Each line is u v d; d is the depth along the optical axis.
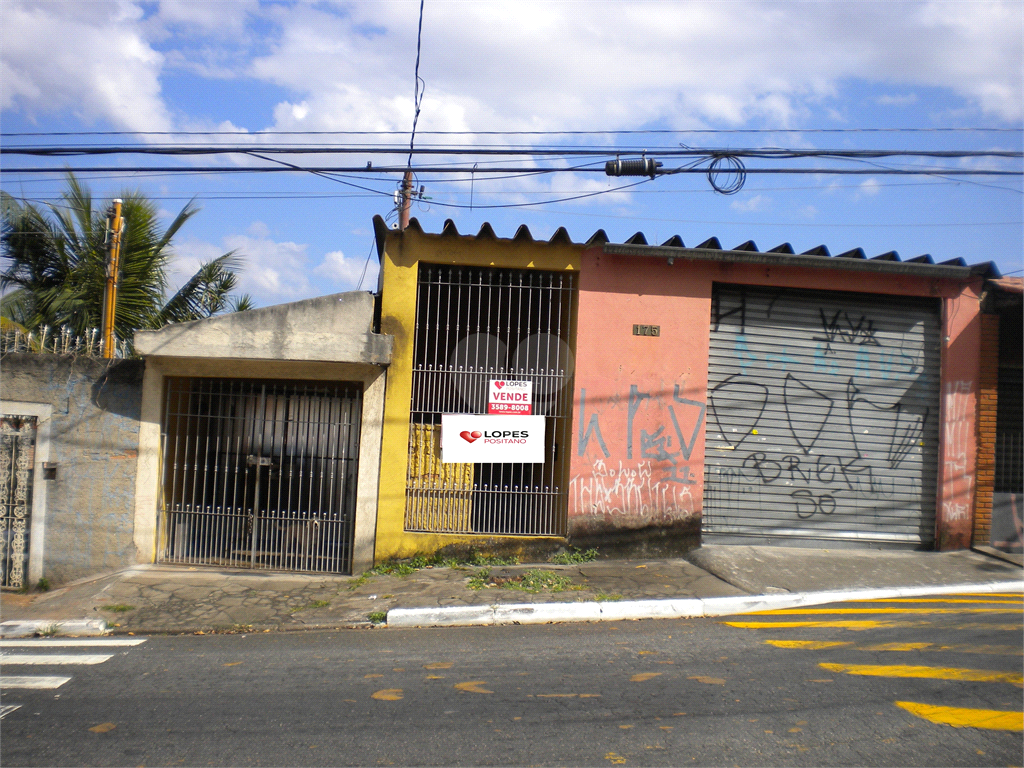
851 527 9.16
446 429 8.67
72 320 13.86
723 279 8.98
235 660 5.78
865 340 9.26
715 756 3.92
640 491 8.83
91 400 8.88
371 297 8.42
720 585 7.74
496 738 4.17
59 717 4.60
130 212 14.30
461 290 8.89
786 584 7.76
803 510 9.13
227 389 9.08
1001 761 3.86
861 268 8.87
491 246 8.74
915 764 3.83
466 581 7.93
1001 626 6.33
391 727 4.35
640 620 6.92
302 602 7.49
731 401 9.10
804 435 9.16
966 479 9.19
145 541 8.79
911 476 9.24
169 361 8.83
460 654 5.83
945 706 4.57
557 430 8.93
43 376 8.91
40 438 8.85
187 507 8.95
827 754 3.93
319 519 8.86
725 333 9.12
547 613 6.96
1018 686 4.89
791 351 9.19
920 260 8.97
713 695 4.79
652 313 8.91
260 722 4.46
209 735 4.29
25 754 4.05
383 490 8.59
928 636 6.06
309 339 8.32
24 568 8.74
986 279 9.23
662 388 8.90
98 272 13.86
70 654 6.02
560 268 8.81
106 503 8.80
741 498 9.09
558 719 4.43
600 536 8.76
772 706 4.59
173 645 6.30
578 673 5.29
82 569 8.76
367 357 8.34
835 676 5.12
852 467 9.20
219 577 8.37
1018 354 9.35
